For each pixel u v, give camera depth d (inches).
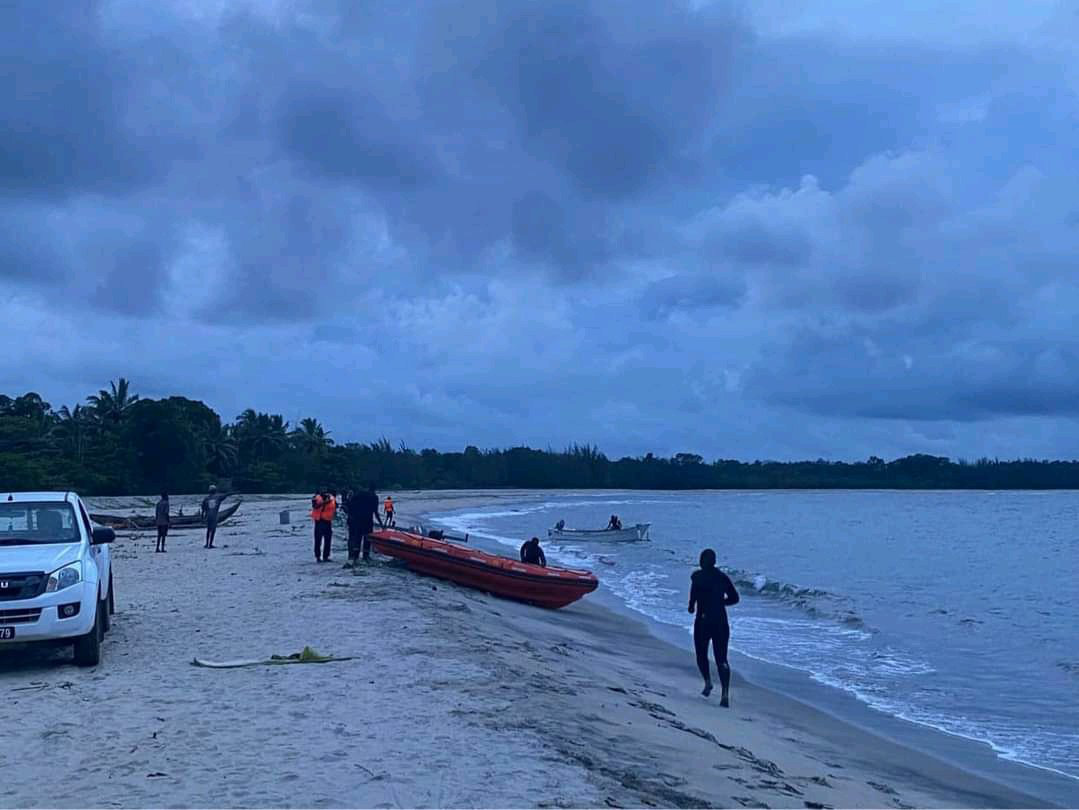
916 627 917.2
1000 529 2832.2
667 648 749.9
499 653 518.3
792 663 716.0
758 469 7746.1
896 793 379.6
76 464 3085.6
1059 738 506.3
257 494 3892.7
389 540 962.1
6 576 420.2
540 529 2536.9
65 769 282.5
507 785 270.2
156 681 410.0
